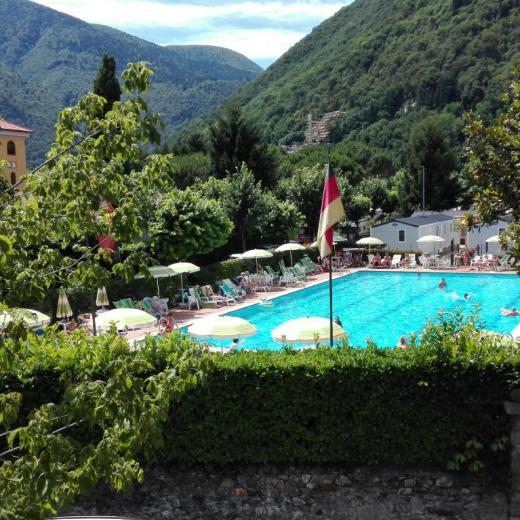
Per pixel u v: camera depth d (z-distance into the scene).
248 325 16.84
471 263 44.41
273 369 10.61
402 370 10.38
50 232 5.62
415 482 10.55
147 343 11.12
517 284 35.72
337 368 10.52
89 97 5.61
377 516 10.56
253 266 38.78
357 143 85.81
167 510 10.89
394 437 10.48
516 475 9.80
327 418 10.56
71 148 5.50
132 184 5.80
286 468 10.84
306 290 35.69
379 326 26.12
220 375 10.66
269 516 10.79
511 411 9.77
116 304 25.44
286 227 45.06
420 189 68.81
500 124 10.05
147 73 5.48
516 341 11.33
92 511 10.88
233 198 43.34
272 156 58.34
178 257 32.84
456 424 10.33
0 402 5.22
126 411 5.17
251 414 10.65
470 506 10.36
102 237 6.11
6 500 4.85
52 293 23.83
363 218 69.50
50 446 4.95
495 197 9.95
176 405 10.71
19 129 65.00
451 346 10.51
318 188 53.91
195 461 10.95
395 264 44.09
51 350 11.08
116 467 5.29
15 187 5.70
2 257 4.82
